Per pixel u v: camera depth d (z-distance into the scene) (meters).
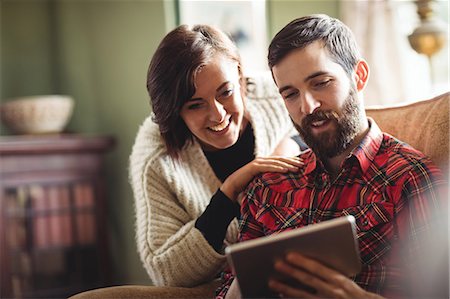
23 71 3.71
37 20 3.76
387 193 1.20
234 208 1.49
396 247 1.19
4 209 3.11
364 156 1.24
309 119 1.22
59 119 3.41
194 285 1.58
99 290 1.43
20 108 3.30
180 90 1.49
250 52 3.15
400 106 1.51
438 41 2.16
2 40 3.66
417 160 1.20
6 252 3.10
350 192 1.25
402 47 2.70
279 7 3.04
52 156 3.24
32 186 3.20
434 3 2.18
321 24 1.23
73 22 3.63
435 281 1.12
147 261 1.58
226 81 1.50
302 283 1.08
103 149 3.35
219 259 1.51
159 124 1.60
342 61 1.23
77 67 3.64
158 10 3.21
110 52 3.45
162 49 1.51
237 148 1.70
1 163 3.11
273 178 1.38
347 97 1.23
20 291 3.20
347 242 1.02
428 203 1.15
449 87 2.66
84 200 3.34
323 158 1.29
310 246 1.03
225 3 3.17
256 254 1.02
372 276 1.19
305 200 1.31
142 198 1.66
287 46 1.22
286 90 1.24
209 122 1.52
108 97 3.50
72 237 3.31
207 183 1.70
